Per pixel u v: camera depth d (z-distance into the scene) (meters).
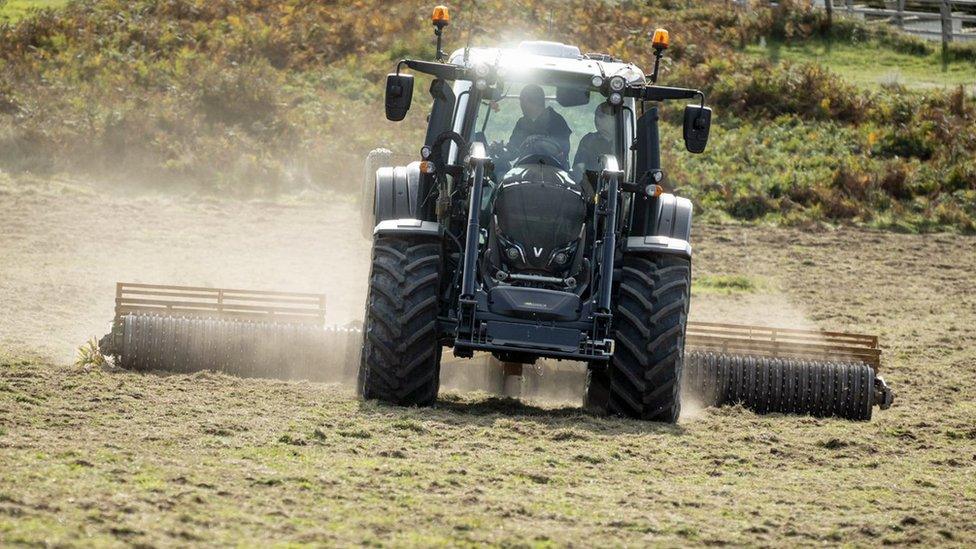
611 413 30.42
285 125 82.88
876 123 93.62
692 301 54.69
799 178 81.25
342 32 101.25
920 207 79.19
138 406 27.97
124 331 32.38
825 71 101.81
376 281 29.91
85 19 100.56
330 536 18.78
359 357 32.53
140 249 58.12
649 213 31.61
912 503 23.44
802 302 55.94
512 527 19.98
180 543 17.89
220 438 25.23
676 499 22.73
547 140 31.09
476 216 28.91
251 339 32.53
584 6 110.06
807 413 32.91
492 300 28.98
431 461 24.41
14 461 21.91
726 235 71.19
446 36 101.31
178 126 81.00
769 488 24.30
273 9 104.94
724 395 32.75
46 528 18.03
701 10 118.62
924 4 135.12
